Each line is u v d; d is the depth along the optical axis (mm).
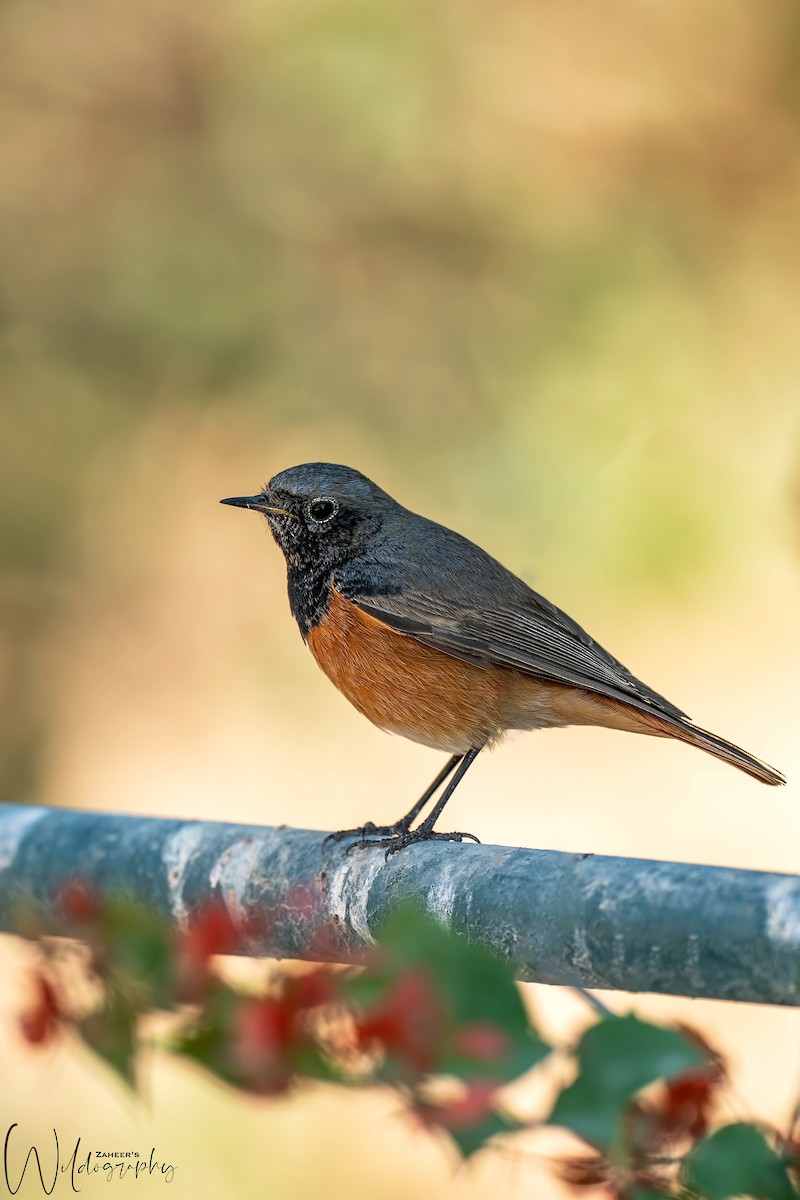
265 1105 3773
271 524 8398
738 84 15445
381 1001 3566
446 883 5328
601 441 14000
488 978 3568
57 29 16516
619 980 4805
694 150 15523
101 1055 3895
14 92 16672
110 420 16234
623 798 13789
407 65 15453
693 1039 4098
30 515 16047
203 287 16031
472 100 15648
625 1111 3637
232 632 15695
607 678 7770
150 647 15773
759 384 14219
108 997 3902
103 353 16281
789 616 13289
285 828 6109
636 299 14766
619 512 13508
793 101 15344
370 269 16000
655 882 4707
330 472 8320
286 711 15289
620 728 7953
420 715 7996
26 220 16500
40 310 16344
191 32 16156
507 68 15617
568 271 15102
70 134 16641
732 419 14000
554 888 4906
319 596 8156
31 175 16609
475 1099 3486
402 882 5453
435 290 15719
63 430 16203
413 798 14188
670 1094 4043
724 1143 3885
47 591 16016
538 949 4953
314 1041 3721
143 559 15977
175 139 16438
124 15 16391
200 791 14852
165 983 3863
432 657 7871
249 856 5977
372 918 5590
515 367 14922
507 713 7941
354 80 15453
